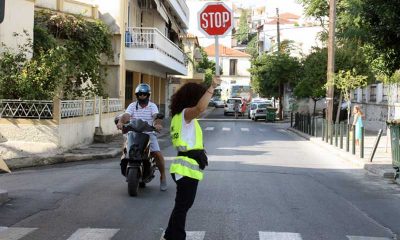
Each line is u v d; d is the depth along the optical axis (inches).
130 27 1080.8
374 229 309.9
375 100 1296.8
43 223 307.6
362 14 470.9
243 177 501.4
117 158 651.5
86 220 315.9
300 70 1815.9
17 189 415.2
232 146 848.9
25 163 565.6
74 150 662.5
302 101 1971.0
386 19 445.4
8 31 674.8
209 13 310.0
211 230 295.0
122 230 293.0
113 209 346.9
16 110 617.0
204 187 437.4
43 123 616.1
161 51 1163.3
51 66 641.6
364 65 1041.5
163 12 1320.1
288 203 380.2
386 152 757.3
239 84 3595.0
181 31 1831.9
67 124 653.3
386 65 498.0
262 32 3383.4
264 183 469.7
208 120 1867.6
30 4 712.4
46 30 776.3
